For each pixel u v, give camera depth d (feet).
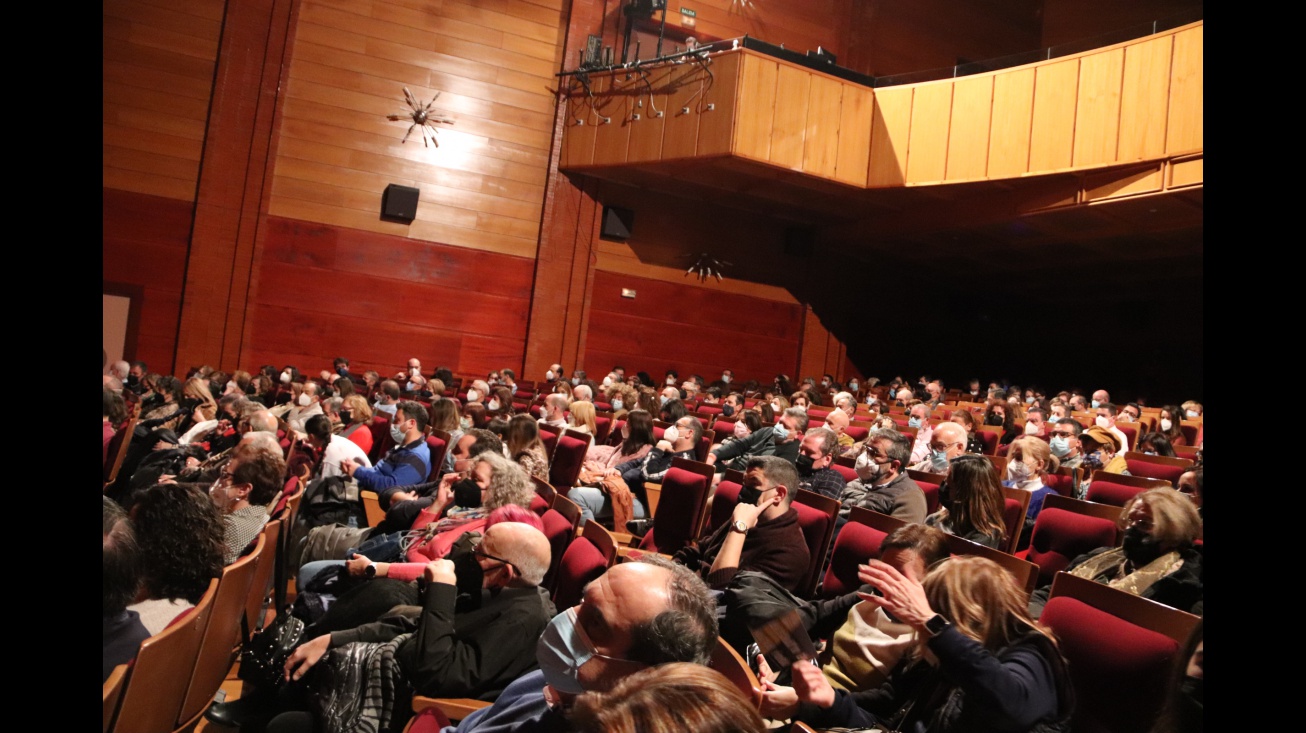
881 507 7.73
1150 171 17.12
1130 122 17.37
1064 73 18.54
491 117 24.99
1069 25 28.50
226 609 4.50
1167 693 3.12
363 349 24.16
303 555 7.77
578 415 12.84
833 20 27.55
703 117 21.42
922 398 24.03
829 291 28.86
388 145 24.25
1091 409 19.42
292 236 23.54
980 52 29.27
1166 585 5.14
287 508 7.08
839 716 4.18
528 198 25.38
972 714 3.63
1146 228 20.16
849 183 21.49
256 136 23.16
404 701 4.62
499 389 15.72
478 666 4.59
